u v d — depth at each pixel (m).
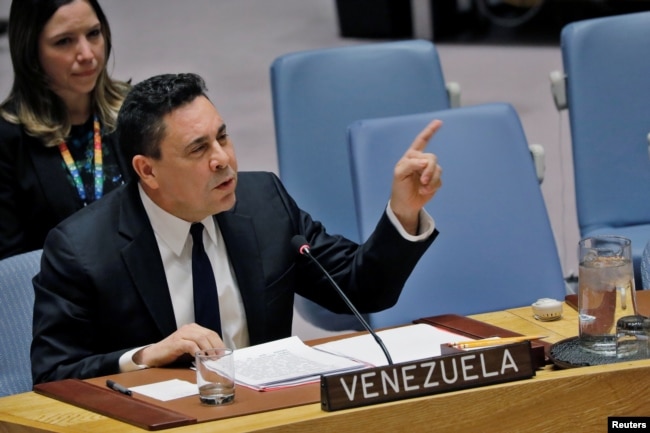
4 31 31.61
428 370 5.78
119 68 27.67
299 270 8.26
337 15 29.16
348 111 11.57
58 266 7.55
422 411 5.70
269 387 6.41
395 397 5.73
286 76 11.49
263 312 7.86
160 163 7.34
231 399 6.19
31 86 10.30
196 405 6.18
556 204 17.02
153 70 27.27
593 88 11.55
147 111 7.30
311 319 10.50
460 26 28.78
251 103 23.78
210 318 7.70
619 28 11.61
